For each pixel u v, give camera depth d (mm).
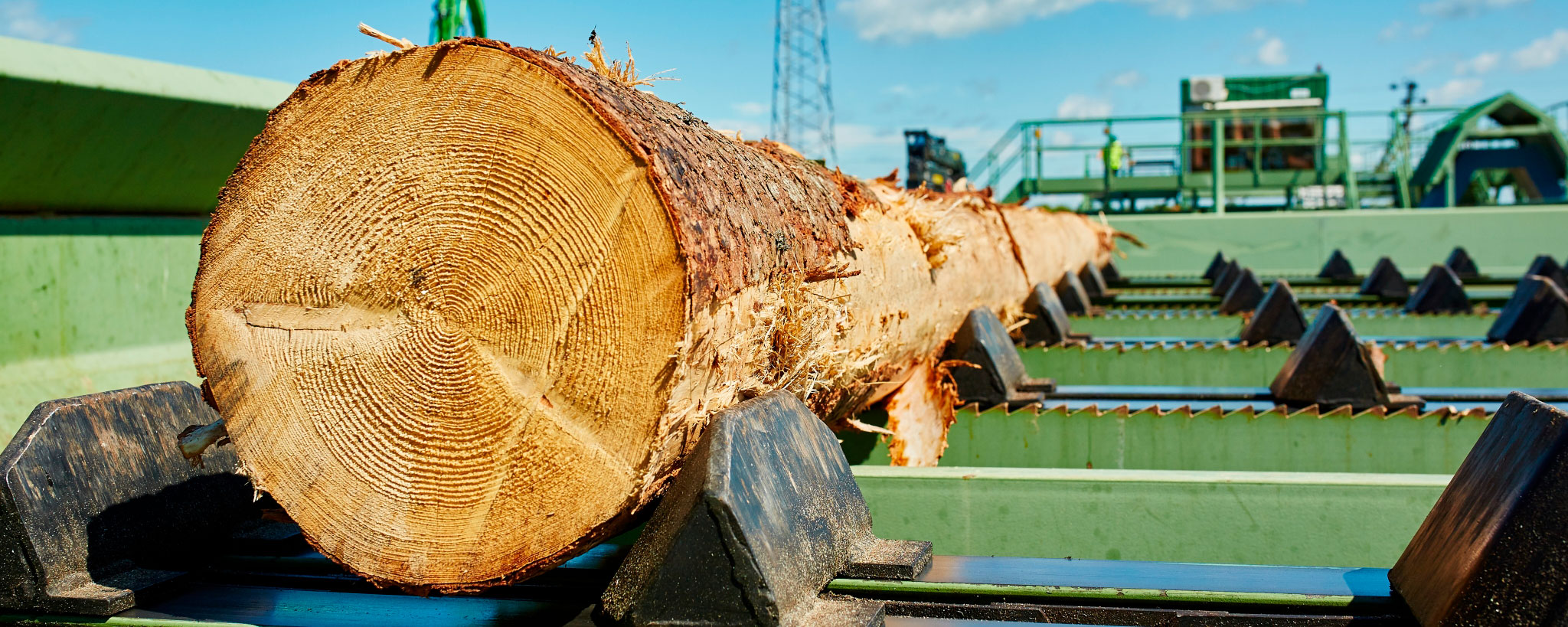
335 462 2111
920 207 4105
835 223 2953
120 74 4113
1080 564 2398
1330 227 14195
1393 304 9695
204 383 2254
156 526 2578
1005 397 4500
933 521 3004
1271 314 6141
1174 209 18016
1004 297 5996
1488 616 1866
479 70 1945
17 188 4152
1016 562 2416
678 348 1854
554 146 1901
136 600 2354
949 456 4473
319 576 2562
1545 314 6227
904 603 2174
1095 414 4320
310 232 2098
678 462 2066
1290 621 2109
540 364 1950
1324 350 4348
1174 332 7977
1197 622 2121
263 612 2336
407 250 2018
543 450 1968
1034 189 17828
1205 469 4242
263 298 2158
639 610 1890
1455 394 4715
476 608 2332
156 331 5066
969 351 4570
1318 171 17312
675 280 1852
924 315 4031
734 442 1921
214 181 5094
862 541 2326
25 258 4363
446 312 1996
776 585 1858
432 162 1990
